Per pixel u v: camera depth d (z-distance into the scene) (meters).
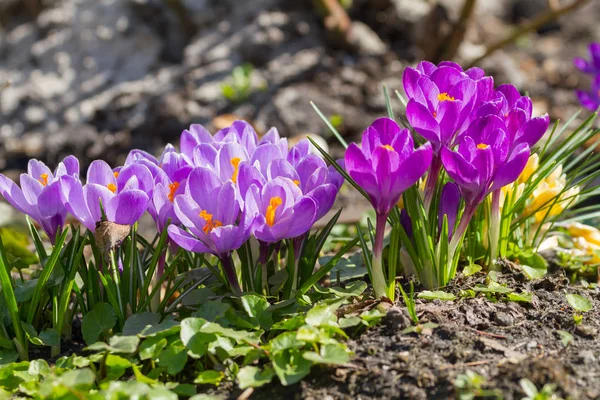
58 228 0.85
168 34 1.81
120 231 0.82
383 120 0.82
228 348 0.80
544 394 0.75
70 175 0.84
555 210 0.93
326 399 0.78
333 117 1.51
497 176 0.82
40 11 2.02
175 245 0.88
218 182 0.82
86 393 0.77
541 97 1.70
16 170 1.58
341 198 1.28
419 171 0.80
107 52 1.82
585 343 0.81
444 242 0.86
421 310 0.84
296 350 0.79
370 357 0.80
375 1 1.73
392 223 0.88
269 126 1.53
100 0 1.90
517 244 0.93
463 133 0.83
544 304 0.86
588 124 0.94
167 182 0.84
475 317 0.83
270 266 0.87
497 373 0.78
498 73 1.74
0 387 0.80
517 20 2.17
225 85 1.60
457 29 1.68
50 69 1.86
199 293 0.84
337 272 0.88
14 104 1.78
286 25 1.71
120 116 1.66
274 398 0.79
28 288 0.85
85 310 0.85
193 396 0.78
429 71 0.86
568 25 2.17
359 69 1.64
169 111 1.60
